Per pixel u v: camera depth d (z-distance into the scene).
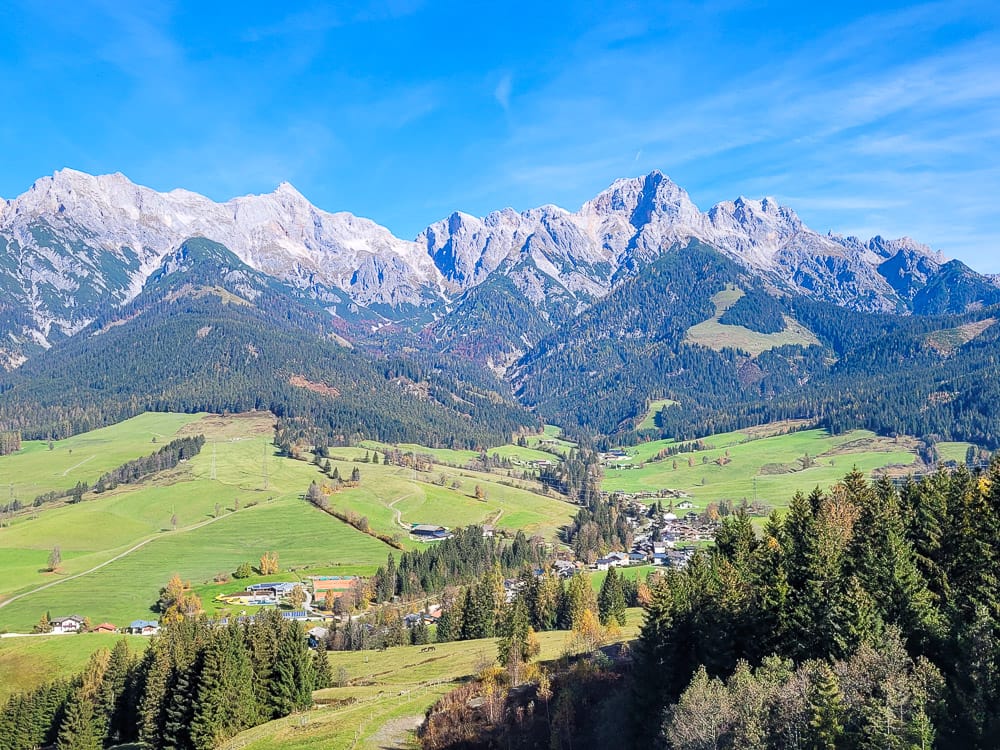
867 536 82.94
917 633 65.06
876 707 51.78
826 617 67.56
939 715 52.19
